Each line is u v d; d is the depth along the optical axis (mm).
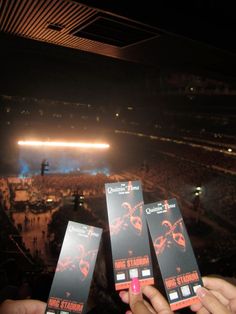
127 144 43531
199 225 25922
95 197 32031
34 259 19391
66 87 26172
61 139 39312
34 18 7203
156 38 8102
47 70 24406
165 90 29656
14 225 26297
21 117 37156
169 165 37750
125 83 27547
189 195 31016
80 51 19938
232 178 30938
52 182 34969
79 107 39781
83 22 7340
